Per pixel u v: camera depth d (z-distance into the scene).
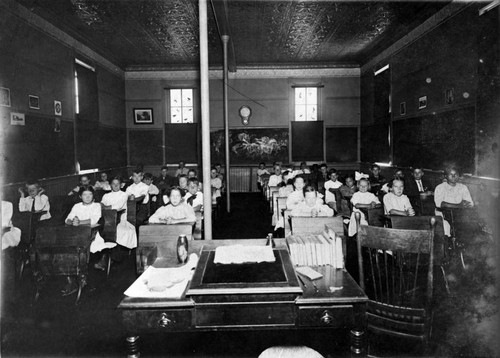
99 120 10.05
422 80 7.98
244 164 12.73
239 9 7.42
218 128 12.61
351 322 1.86
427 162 7.80
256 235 6.63
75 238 3.59
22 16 6.29
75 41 8.55
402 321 2.12
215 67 12.40
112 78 11.24
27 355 2.79
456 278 4.09
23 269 4.52
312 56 11.57
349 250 5.34
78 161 8.52
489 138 5.72
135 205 5.52
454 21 6.67
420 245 2.18
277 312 1.82
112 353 2.84
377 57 10.78
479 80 5.93
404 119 8.93
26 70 6.42
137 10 7.32
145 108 12.51
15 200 5.95
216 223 7.74
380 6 7.27
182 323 1.82
